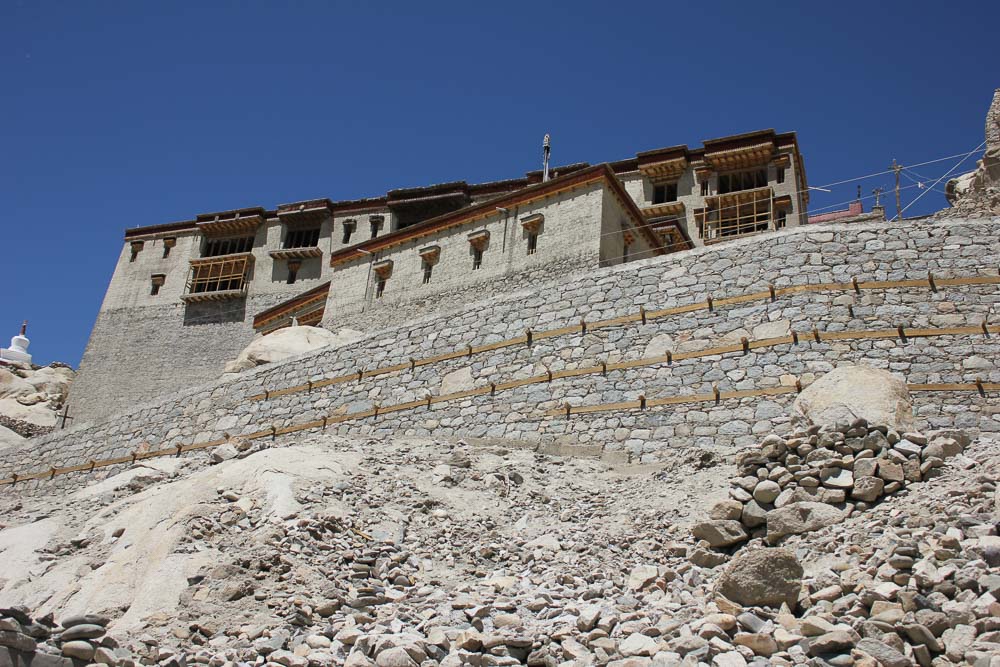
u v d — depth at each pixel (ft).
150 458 95.09
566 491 57.62
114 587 43.29
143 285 213.46
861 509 41.65
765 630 31.89
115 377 201.36
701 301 70.74
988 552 32.99
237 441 73.31
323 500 51.24
